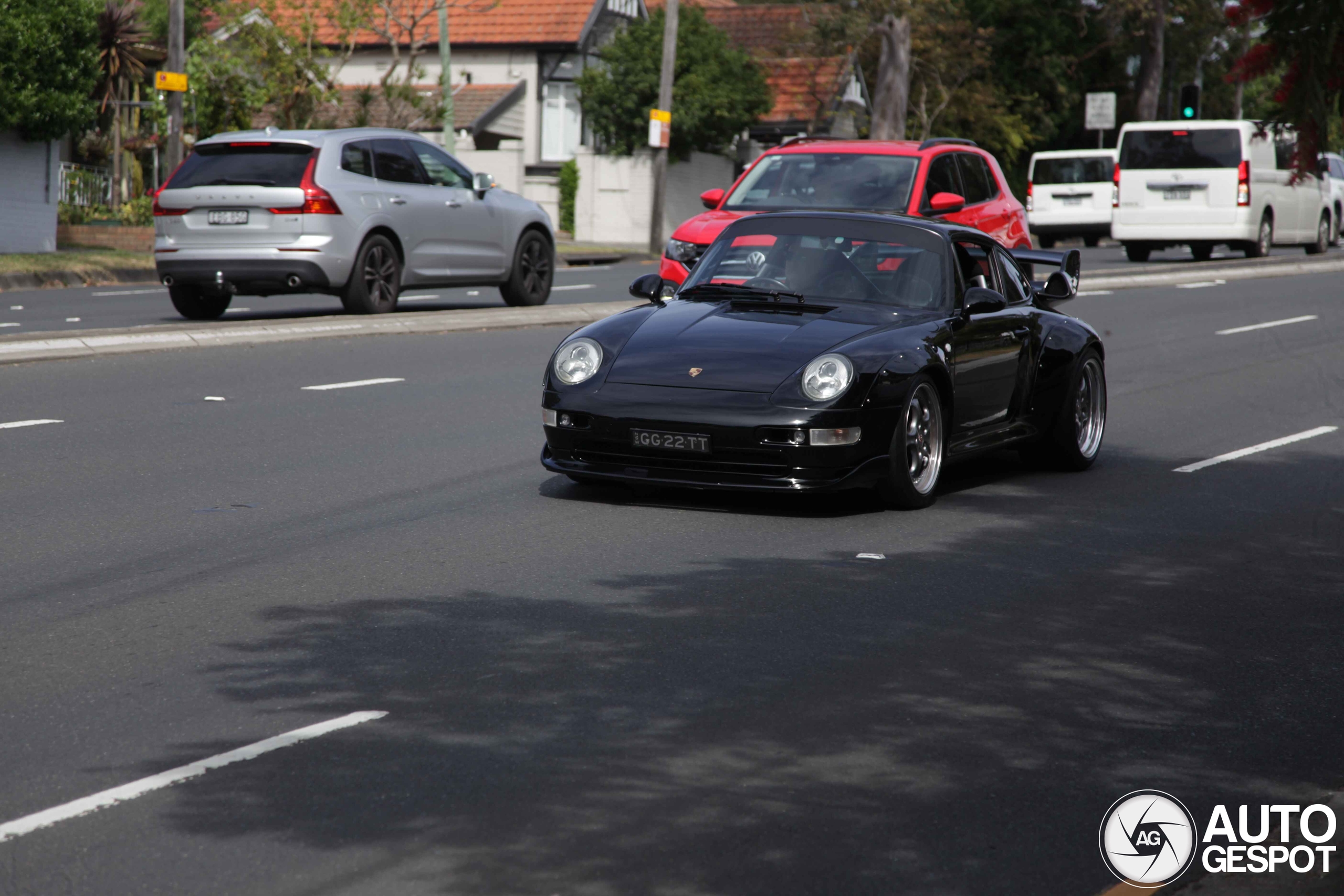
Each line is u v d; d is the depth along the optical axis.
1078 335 18.47
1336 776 8.74
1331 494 17.23
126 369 24.03
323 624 11.13
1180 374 27.22
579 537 14.04
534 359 26.33
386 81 60.66
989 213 28.38
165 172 56.78
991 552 14.00
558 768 8.44
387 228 31.31
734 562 13.27
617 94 74.38
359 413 20.66
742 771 8.48
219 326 27.88
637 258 62.50
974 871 7.32
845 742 8.97
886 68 82.81
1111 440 20.88
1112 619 11.91
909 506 15.66
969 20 95.19
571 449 15.21
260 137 30.47
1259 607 12.41
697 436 14.57
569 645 10.73
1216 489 17.47
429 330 30.16
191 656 10.34
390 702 9.46
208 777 8.23
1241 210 54.38
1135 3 98.81
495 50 81.94
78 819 7.67
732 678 10.09
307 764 8.42
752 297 16.36
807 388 14.58
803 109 84.69
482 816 7.78
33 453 17.33
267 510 14.92
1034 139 99.56
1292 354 29.84
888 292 16.47
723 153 81.12
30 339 25.08
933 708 9.64
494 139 81.81
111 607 11.51
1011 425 17.53
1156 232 55.31
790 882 7.14
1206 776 8.67
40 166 49.50
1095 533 14.99
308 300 37.00
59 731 8.88
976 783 8.41
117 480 16.08
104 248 52.31
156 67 67.75
